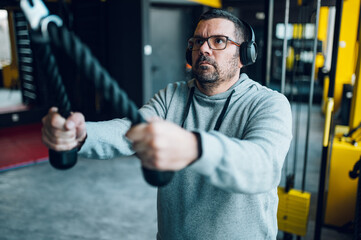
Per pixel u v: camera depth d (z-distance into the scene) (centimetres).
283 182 365
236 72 104
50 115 54
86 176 388
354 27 457
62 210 306
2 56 1140
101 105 562
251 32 105
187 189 102
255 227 99
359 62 270
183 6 644
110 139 92
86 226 279
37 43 36
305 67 564
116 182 371
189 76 354
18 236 263
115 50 522
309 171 410
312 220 292
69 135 56
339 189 271
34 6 36
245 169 57
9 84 1056
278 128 78
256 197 96
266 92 100
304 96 885
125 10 487
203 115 107
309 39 693
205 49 99
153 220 290
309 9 234
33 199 329
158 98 120
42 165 428
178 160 47
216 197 98
